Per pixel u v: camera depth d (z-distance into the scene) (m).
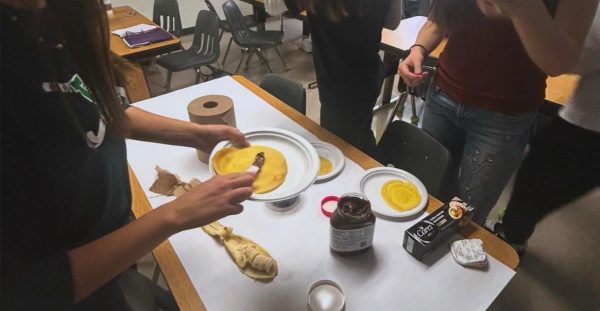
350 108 1.33
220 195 0.61
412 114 2.77
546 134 1.35
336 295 0.69
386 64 2.52
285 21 4.89
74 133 0.51
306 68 3.83
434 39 1.34
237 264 0.75
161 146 1.11
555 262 1.65
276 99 1.35
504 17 0.93
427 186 1.14
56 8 0.50
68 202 0.51
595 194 1.95
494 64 1.04
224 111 1.01
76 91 0.55
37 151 0.46
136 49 2.41
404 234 0.78
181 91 1.43
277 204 0.89
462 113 1.19
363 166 1.02
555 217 1.86
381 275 0.73
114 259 0.52
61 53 0.53
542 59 0.86
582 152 1.28
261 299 0.69
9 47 0.44
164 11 3.39
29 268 0.43
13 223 0.43
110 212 0.62
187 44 4.45
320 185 0.95
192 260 0.77
